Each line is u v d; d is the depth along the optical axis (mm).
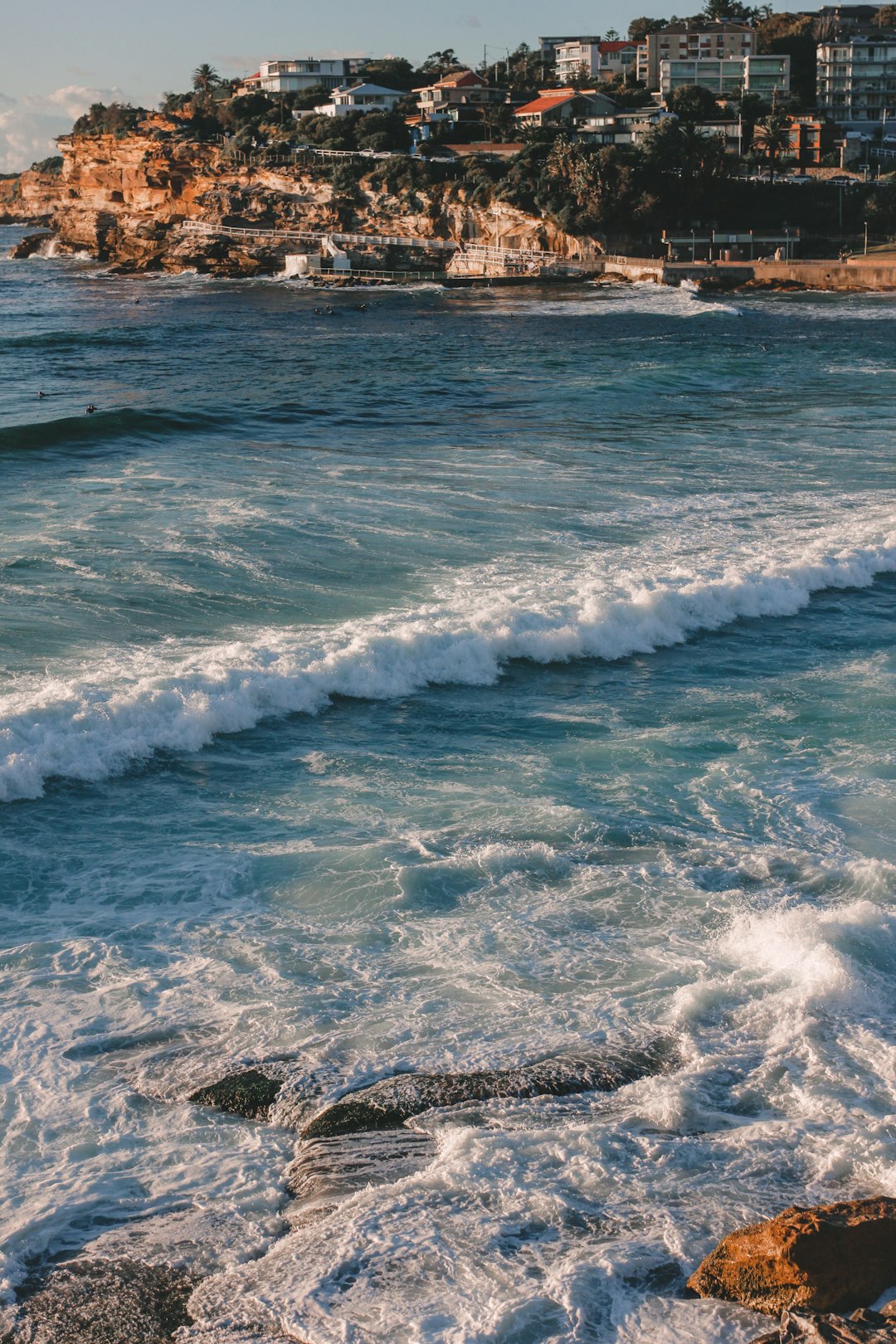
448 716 16062
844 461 31609
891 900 11047
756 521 25297
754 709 16266
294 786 13805
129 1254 6805
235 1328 6207
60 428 33625
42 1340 6176
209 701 15219
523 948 10188
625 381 48156
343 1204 7098
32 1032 8953
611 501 26891
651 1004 9281
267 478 28953
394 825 12734
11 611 18672
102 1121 7996
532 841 12258
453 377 51500
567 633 18234
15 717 14094
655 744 15023
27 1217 7078
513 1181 7254
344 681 16531
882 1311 5902
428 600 19734
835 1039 8789
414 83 193000
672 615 19469
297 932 10570
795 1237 6176
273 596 19891
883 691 16859
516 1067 8430
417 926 10633
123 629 18094
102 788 13609
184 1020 9148
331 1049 8742
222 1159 7648
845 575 22000
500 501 26719
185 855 12062
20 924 10641
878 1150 7512
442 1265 6578
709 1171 7367
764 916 10641
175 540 22922
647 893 11164
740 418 39000
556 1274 6438
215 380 51531
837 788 13594
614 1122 7840
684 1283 6418
